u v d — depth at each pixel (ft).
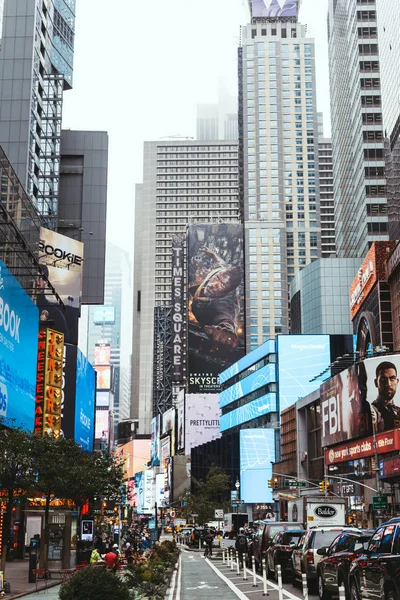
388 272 410.11
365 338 448.24
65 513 142.61
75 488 156.25
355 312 480.64
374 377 314.76
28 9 373.81
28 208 222.48
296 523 127.03
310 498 134.00
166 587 103.50
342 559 71.15
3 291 174.60
